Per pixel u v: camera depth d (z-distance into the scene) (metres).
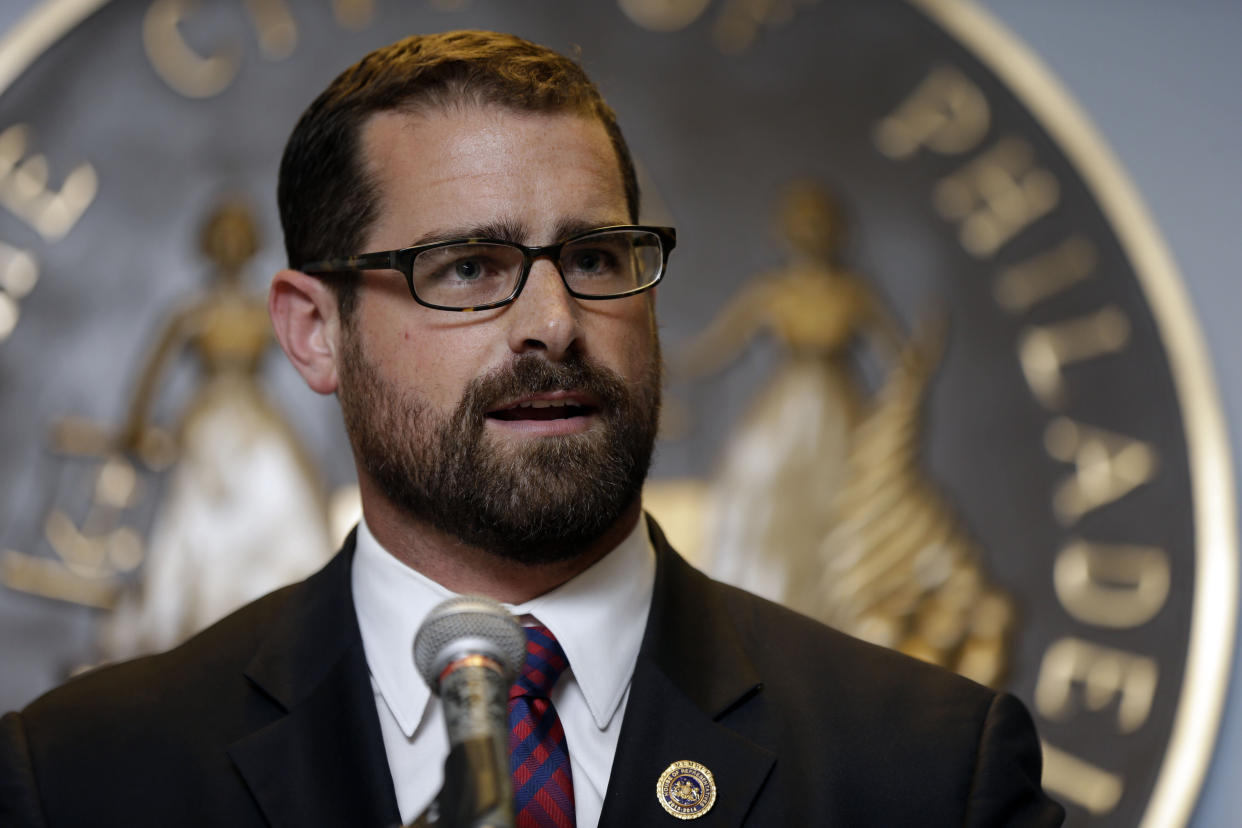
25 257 9.38
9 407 9.23
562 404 4.61
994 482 9.70
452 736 3.08
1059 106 10.04
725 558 9.58
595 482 4.52
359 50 9.91
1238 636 9.64
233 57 9.78
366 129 4.95
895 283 9.94
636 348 4.74
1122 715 9.34
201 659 5.04
